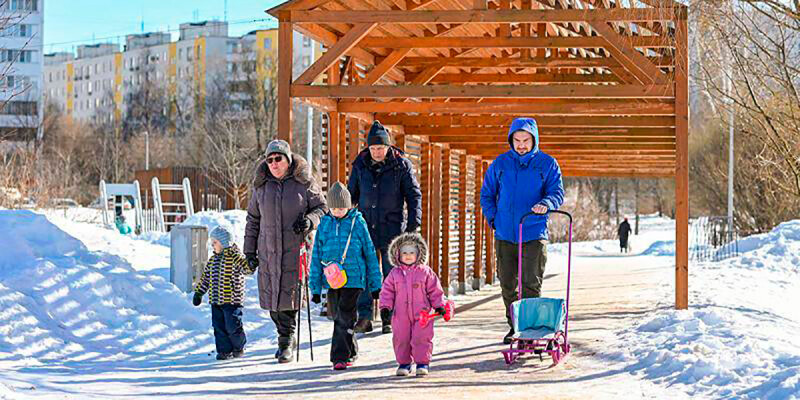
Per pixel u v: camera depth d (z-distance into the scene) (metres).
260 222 12.66
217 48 174.75
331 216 12.35
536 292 13.01
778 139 21.86
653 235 93.75
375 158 15.66
